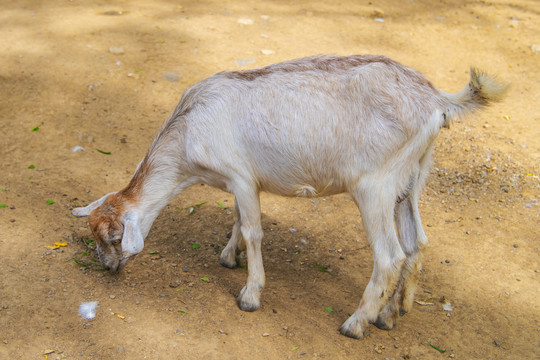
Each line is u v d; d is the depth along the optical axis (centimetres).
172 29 880
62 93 701
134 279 435
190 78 747
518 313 421
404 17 984
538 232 513
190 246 490
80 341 367
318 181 381
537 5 1062
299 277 457
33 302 396
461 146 649
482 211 545
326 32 901
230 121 382
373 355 375
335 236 515
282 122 368
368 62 372
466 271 467
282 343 379
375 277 377
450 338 396
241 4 1003
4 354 352
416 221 392
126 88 724
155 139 416
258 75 385
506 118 707
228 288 435
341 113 361
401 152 361
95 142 630
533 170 602
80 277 427
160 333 377
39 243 459
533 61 844
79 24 880
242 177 388
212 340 375
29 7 943
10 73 727
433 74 790
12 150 601
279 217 540
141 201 408
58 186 549
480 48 880
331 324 401
